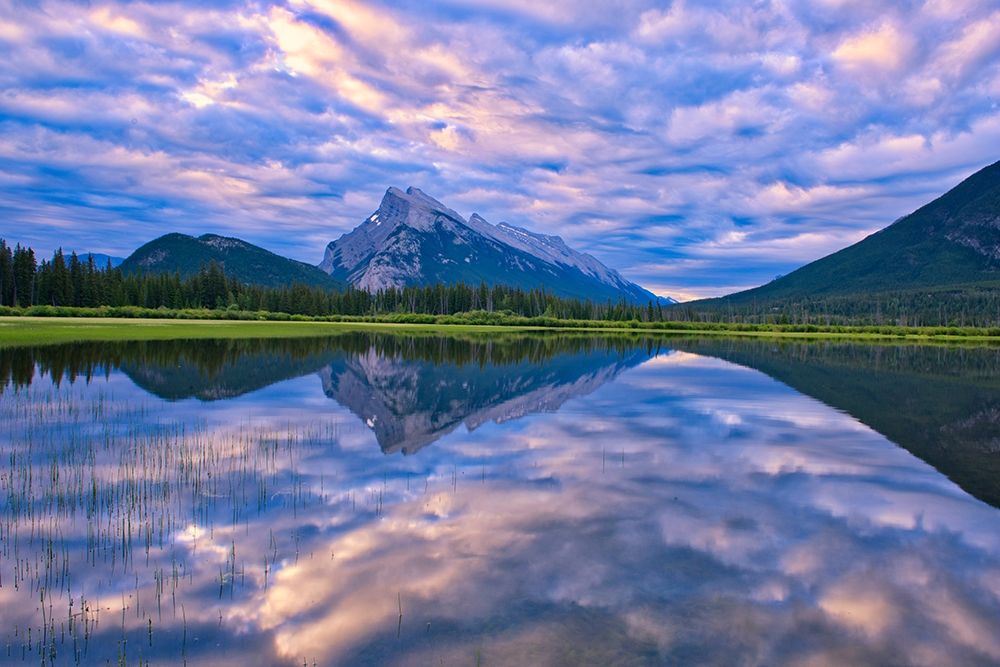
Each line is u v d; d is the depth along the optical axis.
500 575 9.52
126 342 55.22
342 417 23.47
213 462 16.36
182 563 9.96
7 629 7.96
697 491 14.09
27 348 46.19
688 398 29.73
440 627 7.99
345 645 7.62
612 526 11.70
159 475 15.05
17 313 100.88
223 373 36.53
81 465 15.94
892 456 18.19
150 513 12.31
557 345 74.06
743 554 10.45
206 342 59.69
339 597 8.80
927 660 7.36
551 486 14.30
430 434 20.42
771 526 11.88
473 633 7.86
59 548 10.55
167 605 8.61
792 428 22.38
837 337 122.94
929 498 13.96
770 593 9.03
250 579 9.37
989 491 14.61
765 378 39.69
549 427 21.86
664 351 66.88
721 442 19.62
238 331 79.75
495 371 41.88
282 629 7.96
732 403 28.27
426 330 112.50
